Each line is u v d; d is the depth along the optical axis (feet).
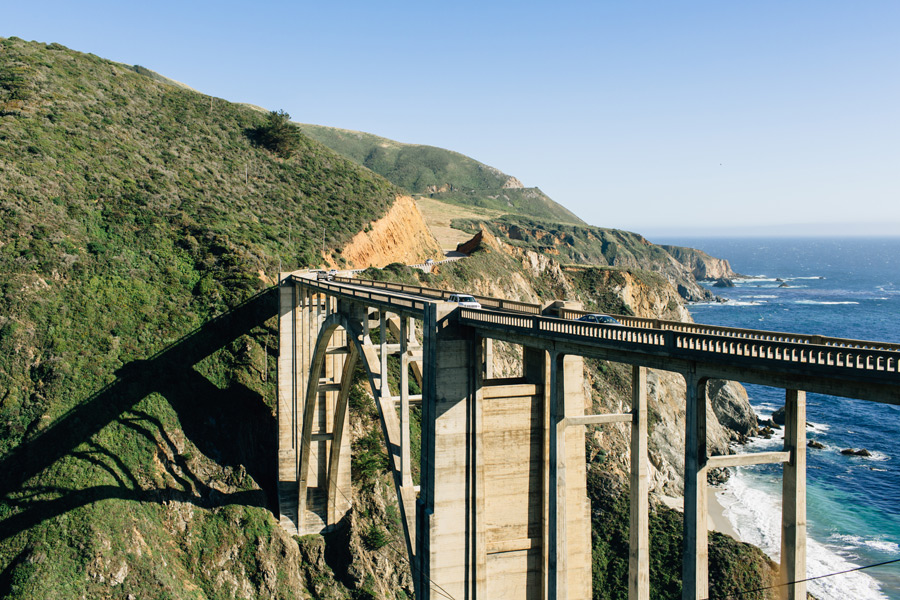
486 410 91.20
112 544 137.69
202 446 167.22
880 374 45.14
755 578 158.40
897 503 211.82
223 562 151.64
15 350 165.78
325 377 174.70
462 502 91.45
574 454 91.15
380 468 174.81
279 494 166.50
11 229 188.55
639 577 69.41
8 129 226.58
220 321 192.65
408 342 111.14
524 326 79.66
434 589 90.53
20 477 146.41
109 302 185.47
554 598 80.38
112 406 163.43
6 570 131.13
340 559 160.66
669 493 229.25
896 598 161.99
